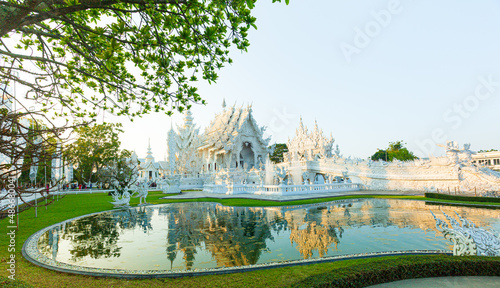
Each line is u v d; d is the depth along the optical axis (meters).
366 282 5.42
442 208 18.39
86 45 5.98
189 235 11.16
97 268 7.20
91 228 13.23
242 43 5.58
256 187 29.89
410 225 12.52
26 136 3.93
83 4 4.34
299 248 8.94
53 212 19.19
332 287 4.92
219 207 21.22
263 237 10.57
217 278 6.27
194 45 5.90
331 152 54.78
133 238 10.87
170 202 25.55
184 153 54.59
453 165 29.09
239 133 49.00
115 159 53.03
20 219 16.08
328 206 20.22
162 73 6.59
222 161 51.97
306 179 32.72
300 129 60.69
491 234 7.00
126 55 7.78
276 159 76.19
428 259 6.16
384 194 28.69
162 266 7.39
